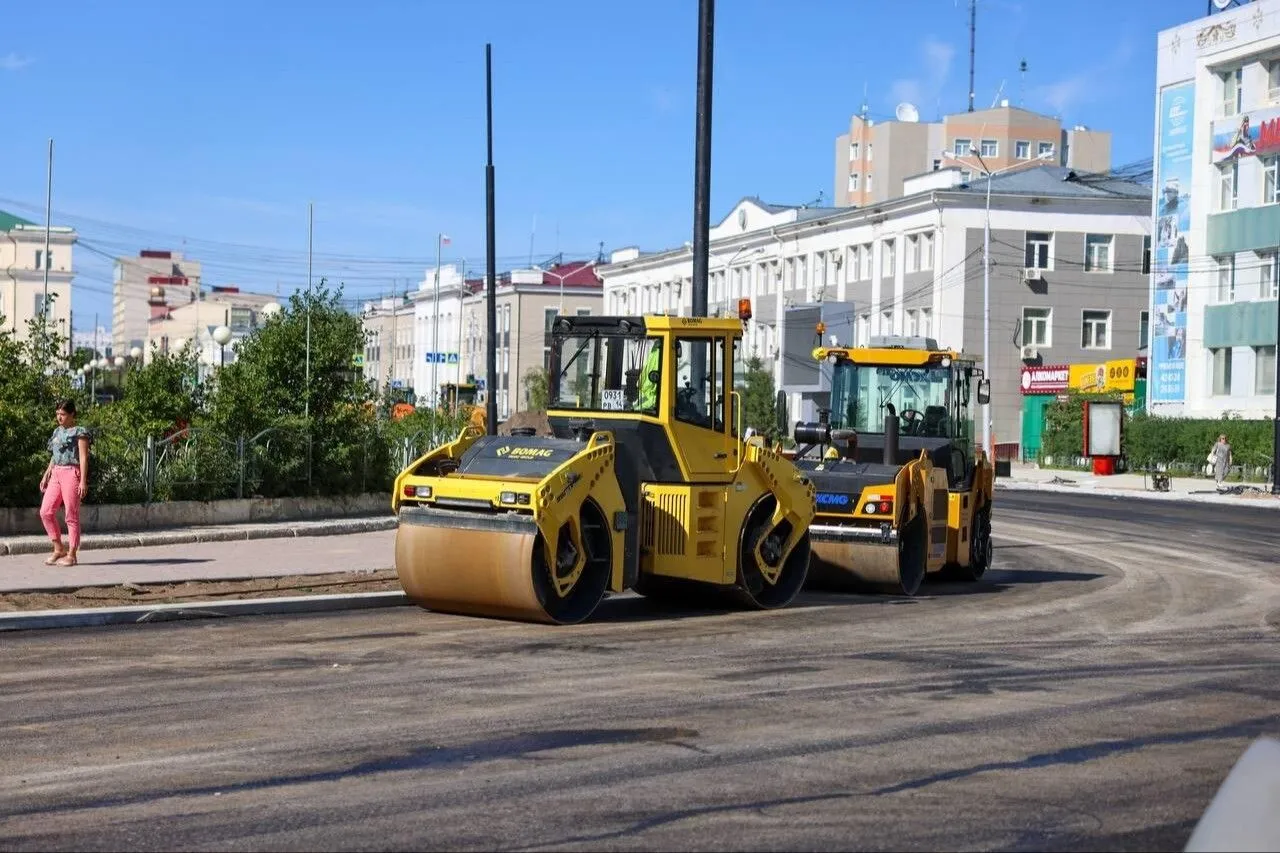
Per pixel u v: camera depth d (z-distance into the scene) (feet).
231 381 78.74
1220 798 12.83
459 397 214.90
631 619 47.09
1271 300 168.66
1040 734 29.35
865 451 65.57
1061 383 210.38
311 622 44.14
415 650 38.93
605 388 48.34
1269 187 169.89
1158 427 179.83
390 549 64.49
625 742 27.84
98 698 31.48
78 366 72.02
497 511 43.98
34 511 63.31
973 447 67.46
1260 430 165.89
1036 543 86.69
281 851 20.61
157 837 21.21
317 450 79.82
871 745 27.99
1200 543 87.25
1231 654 41.27
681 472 47.50
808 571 56.75
